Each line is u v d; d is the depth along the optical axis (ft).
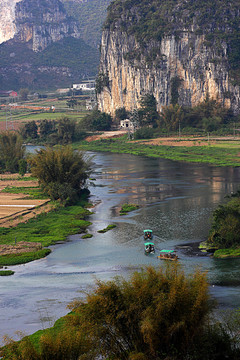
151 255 303.48
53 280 261.85
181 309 132.05
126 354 135.95
